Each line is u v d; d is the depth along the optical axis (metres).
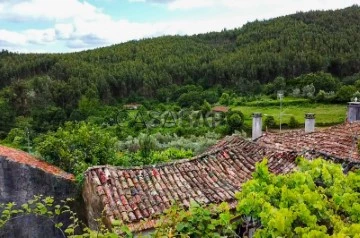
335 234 3.36
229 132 43.47
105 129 43.44
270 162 9.70
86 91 59.44
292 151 9.87
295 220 3.61
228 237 4.43
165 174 9.23
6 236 10.34
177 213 4.66
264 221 3.63
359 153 9.47
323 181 4.46
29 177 10.48
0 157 10.32
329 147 10.20
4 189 10.42
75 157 12.79
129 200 8.11
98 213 8.48
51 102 53.28
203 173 9.50
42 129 43.66
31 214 10.43
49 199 5.80
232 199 8.41
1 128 44.19
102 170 8.92
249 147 10.86
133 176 8.95
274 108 56.38
